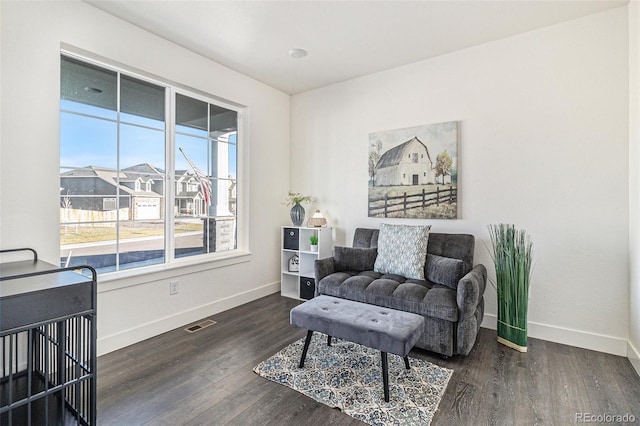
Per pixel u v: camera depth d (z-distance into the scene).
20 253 2.01
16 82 1.98
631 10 2.30
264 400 1.84
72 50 2.28
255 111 3.75
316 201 4.06
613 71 2.42
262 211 3.87
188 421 1.66
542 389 1.96
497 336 2.70
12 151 1.97
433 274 2.68
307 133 4.12
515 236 2.59
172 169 2.99
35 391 1.75
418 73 3.29
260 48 3.00
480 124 2.96
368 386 1.98
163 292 2.80
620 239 2.41
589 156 2.51
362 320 2.00
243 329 2.88
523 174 2.77
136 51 2.60
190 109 3.16
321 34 2.76
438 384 2.00
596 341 2.49
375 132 3.55
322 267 3.02
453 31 2.72
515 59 2.79
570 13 2.47
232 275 3.47
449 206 3.10
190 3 2.31
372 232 3.40
